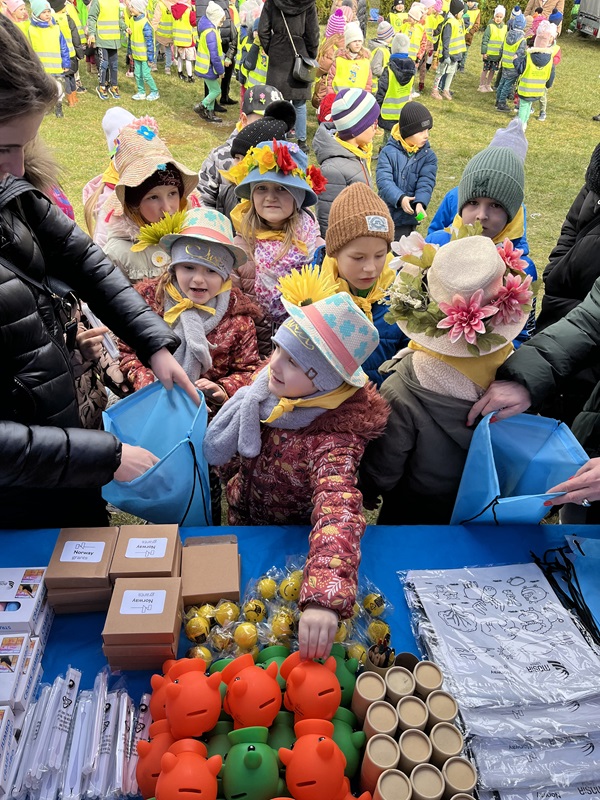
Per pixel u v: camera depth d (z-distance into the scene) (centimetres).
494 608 155
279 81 666
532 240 611
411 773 117
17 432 139
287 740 121
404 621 155
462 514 184
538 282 170
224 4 877
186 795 104
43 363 155
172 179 261
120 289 186
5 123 118
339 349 153
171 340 187
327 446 163
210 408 223
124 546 153
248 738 116
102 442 146
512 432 185
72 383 168
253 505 190
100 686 136
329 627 131
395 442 190
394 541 176
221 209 352
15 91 115
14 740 122
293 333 154
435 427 187
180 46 1034
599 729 130
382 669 135
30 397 154
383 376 256
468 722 130
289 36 643
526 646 146
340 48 736
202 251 218
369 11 1533
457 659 142
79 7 1056
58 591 146
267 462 176
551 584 163
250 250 273
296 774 108
